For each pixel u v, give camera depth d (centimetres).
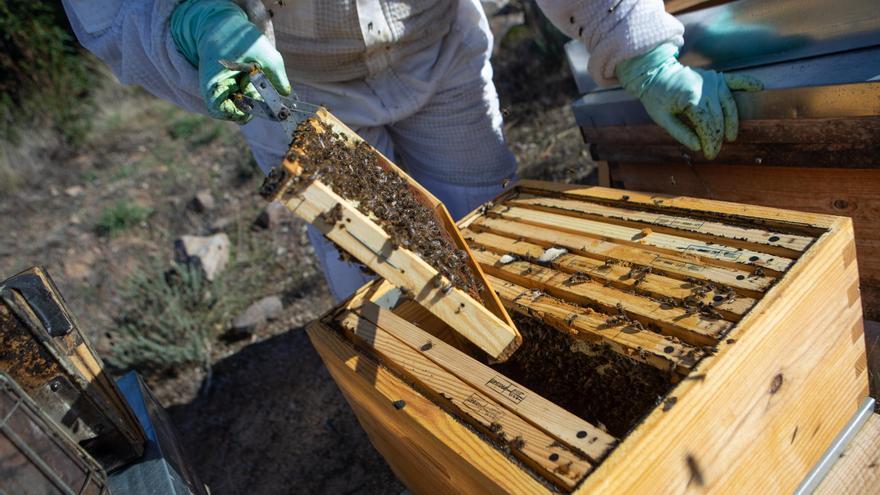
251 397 270
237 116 158
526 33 442
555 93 404
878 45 156
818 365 126
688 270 131
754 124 176
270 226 389
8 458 109
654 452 102
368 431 181
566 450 106
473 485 119
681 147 199
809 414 128
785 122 168
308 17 186
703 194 205
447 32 213
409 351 140
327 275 233
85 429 133
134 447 142
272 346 296
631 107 206
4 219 501
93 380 135
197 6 165
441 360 134
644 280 134
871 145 153
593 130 229
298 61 198
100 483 128
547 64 420
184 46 169
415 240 121
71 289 388
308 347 288
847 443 138
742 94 176
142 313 333
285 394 266
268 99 140
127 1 179
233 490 229
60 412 130
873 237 167
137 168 530
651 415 104
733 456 114
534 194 188
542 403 116
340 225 111
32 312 126
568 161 340
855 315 132
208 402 275
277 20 188
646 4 181
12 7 611
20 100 611
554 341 143
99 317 351
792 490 128
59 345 128
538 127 383
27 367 125
